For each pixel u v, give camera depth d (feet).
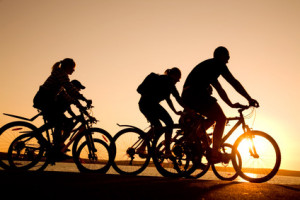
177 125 15.57
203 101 14.30
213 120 14.55
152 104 15.52
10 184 8.74
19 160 14.99
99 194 8.26
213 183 11.15
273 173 14.16
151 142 15.87
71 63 15.84
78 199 7.64
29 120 15.43
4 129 15.02
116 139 16.24
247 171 14.75
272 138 14.40
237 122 14.97
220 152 14.62
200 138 15.40
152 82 15.75
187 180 11.93
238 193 9.43
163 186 9.93
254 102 14.47
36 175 10.89
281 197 9.21
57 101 15.43
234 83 14.43
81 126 16.11
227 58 14.89
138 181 10.84
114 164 16.01
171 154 15.29
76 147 15.99
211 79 14.48
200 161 15.24
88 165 15.96
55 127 15.51
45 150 15.39
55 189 8.48
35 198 7.50
